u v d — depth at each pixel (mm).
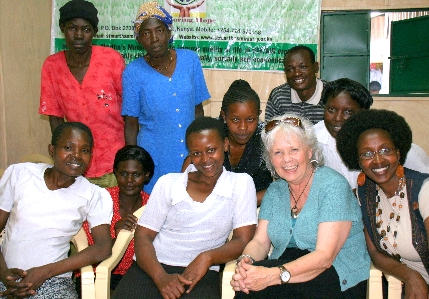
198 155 2244
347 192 2133
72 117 3125
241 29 4305
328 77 4348
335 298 2027
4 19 3635
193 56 3160
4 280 2209
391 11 4223
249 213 2326
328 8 4250
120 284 2229
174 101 3037
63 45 4336
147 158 2902
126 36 4344
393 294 2111
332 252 2027
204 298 2098
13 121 3746
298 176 2141
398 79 4301
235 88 2576
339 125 2510
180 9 4305
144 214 2385
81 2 2896
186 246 2318
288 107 3387
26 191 2359
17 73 3801
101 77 3092
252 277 1985
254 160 2645
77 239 2480
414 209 2029
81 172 2361
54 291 2230
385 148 1995
